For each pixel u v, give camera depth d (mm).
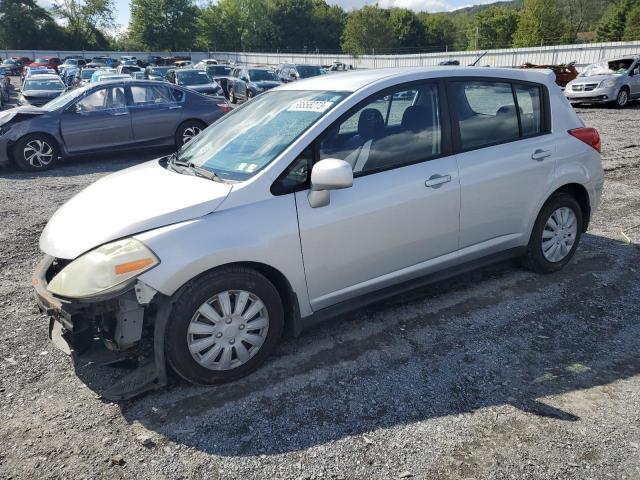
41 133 9789
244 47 93875
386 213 3389
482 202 3838
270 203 3041
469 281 4387
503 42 78250
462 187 3703
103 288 2684
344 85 3566
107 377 3193
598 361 3232
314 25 97062
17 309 4125
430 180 3559
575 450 2506
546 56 37344
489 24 78375
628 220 5922
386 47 78750
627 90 18281
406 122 3561
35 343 3607
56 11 84812
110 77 22062
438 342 3484
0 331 3771
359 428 2697
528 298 4062
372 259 3424
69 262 3078
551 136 4250
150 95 10852
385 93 3482
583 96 18234
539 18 67625
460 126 3779
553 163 4211
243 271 2971
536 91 4254
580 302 3979
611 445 2533
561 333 3559
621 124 13688
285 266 3084
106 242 2812
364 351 3398
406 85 3582
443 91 3734
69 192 8078
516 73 4156
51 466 2496
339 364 3262
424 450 2533
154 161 4027
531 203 4141
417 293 4191
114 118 10406
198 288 2855
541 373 3125
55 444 2639
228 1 91250
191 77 18703
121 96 10562
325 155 3232
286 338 3549
